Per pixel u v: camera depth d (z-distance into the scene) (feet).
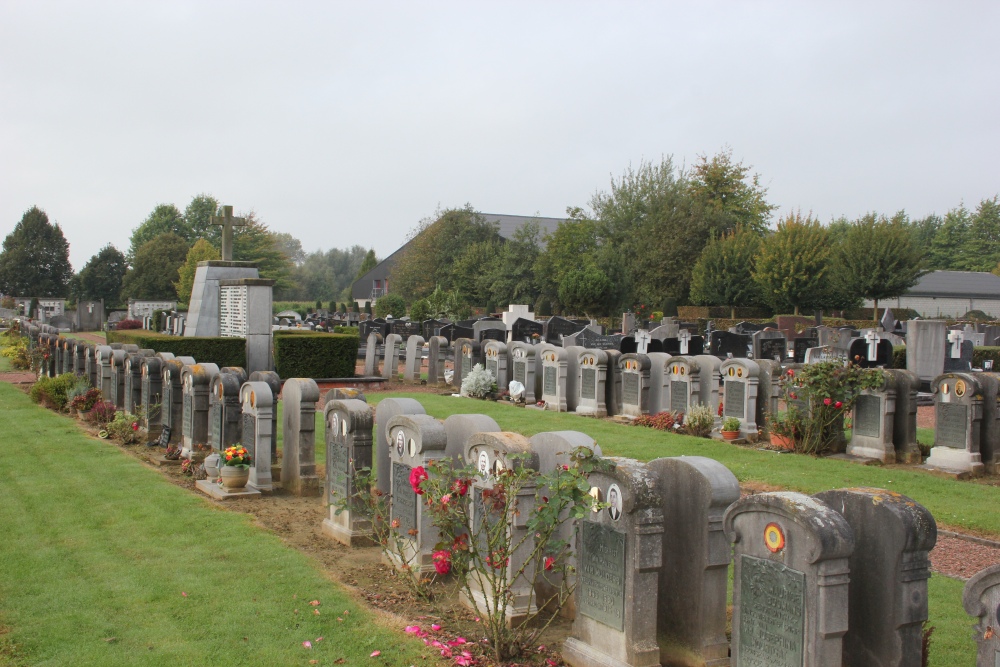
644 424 59.72
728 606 24.12
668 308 172.35
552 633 23.66
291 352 82.23
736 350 93.09
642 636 19.67
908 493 40.22
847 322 144.25
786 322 133.08
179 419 48.62
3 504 35.78
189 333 91.45
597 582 20.85
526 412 66.39
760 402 55.47
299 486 39.47
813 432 50.37
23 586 25.91
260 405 39.17
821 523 15.93
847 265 164.86
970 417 45.24
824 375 49.70
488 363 77.30
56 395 65.05
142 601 24.75
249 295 81.20
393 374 90.43
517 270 203.51
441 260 223.30
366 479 30.40
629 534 19.72
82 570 27.48
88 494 37.81
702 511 20.62
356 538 31.50
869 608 17.62
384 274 307.58
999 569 15.10
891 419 48.08
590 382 65.57
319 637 22.27
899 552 16.98
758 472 44.39
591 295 158.61
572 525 24.36
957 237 322.14
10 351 109.50
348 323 163.12
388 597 25.84
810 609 16.03
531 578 24.82
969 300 226.79
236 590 25.77
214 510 35.60
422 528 27.73
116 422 52.24
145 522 33.32
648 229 190.80
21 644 21.59
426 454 28.09
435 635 22.79
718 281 170.71
